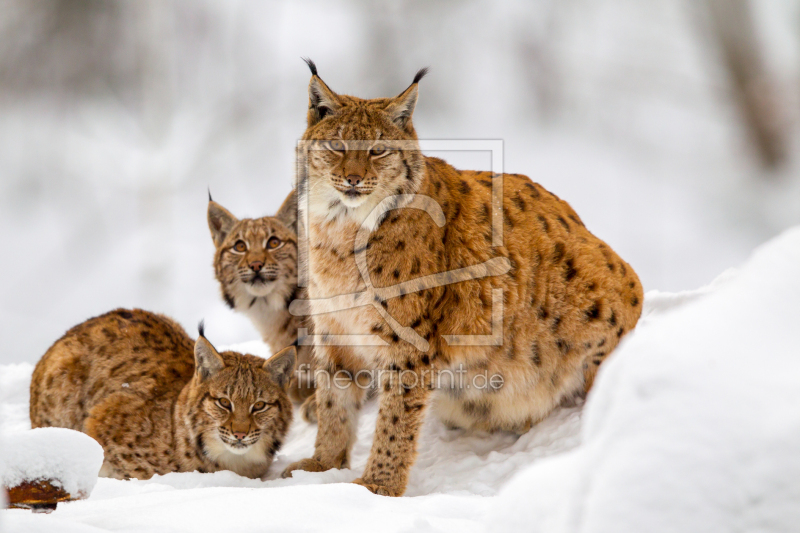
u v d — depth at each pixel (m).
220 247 14.12
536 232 11.30
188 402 11.48
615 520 3.53
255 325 14.21
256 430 11.19
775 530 3.37
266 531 6.27
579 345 11.22
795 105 37.22
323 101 11.00
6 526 5.17
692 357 3.77
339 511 6.95
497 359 10.91
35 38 43.50
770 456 3.44
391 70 47.66
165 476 10.63
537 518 4.18
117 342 13.16
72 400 12.88
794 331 3.77
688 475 3.51
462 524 6.65
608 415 3.88
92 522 6.46
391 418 10.30
